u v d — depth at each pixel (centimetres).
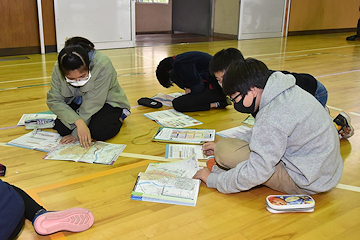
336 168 156
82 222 144
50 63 484
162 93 338
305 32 890
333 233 145
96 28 598
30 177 185
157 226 148
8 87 357
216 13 824
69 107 218
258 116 148
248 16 780
